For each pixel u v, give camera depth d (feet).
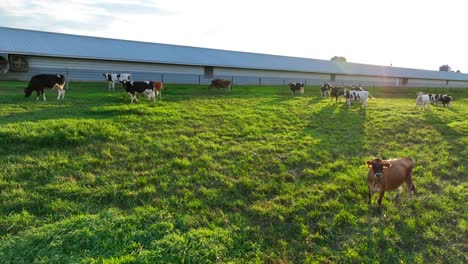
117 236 19.80
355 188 28.48
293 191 27.55
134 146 33.94
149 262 17.88
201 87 107.24
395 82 211.41
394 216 24.25
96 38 130.52
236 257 19.36
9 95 60.44
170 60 124.98
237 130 43.83
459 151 40.24
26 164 27.73
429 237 21.97
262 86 132.98
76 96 64.69
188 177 28.32
